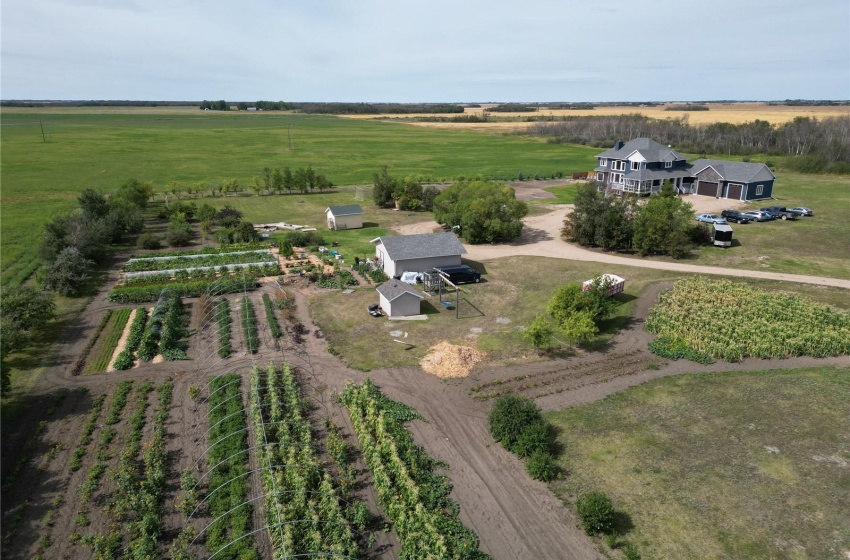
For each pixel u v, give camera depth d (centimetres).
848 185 9862
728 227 6319
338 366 3750
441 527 2292
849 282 5144
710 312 4325
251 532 2105
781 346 3822
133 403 3259
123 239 7050
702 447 2825
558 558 2188
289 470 2561
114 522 2367
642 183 8781
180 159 14125
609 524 2297
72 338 4134
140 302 4869
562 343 4075
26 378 3534
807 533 2255
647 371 3647
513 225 6650
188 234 6962
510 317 4566
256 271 5603
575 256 6153
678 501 2456
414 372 3675
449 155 15462
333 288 5228
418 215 8312
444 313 4659
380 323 4447
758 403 3222
